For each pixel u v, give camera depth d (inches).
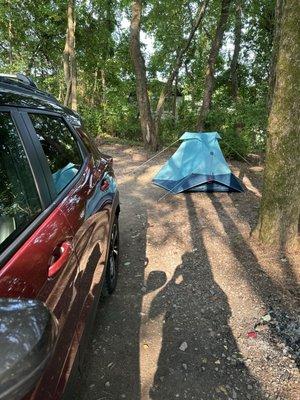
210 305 118.1
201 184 241.0
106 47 762.8
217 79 719.1
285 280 132.7
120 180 280.7
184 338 102.5
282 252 152.1
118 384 86.6
